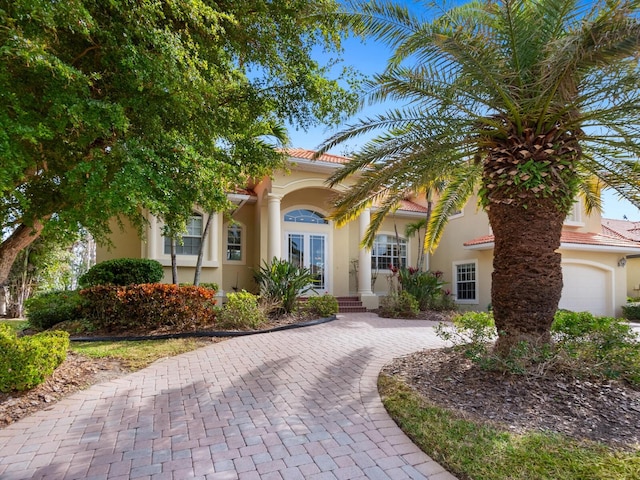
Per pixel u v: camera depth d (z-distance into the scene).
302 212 19.02
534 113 6.13
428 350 8.29
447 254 20.00
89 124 4.32
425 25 6.46
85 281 12.66
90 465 3.83
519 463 3.66
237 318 11.11
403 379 6.26
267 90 8.39
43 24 4.04
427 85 6.73
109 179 4.75
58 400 5.62
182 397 5.72
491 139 6.84
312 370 7.07
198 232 15.83
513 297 6.31
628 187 7.75
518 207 6.33
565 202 6.29
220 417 4.98
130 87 5.03
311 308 14.10
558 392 5.28
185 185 5.46
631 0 4.66
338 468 3.72
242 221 18.66
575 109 6.09
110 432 4.57
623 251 16.91
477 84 6.23
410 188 8.84
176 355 8.24
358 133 8.12
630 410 4.87
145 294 10.55
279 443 4.25
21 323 13.19
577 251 16.73
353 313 16.39
